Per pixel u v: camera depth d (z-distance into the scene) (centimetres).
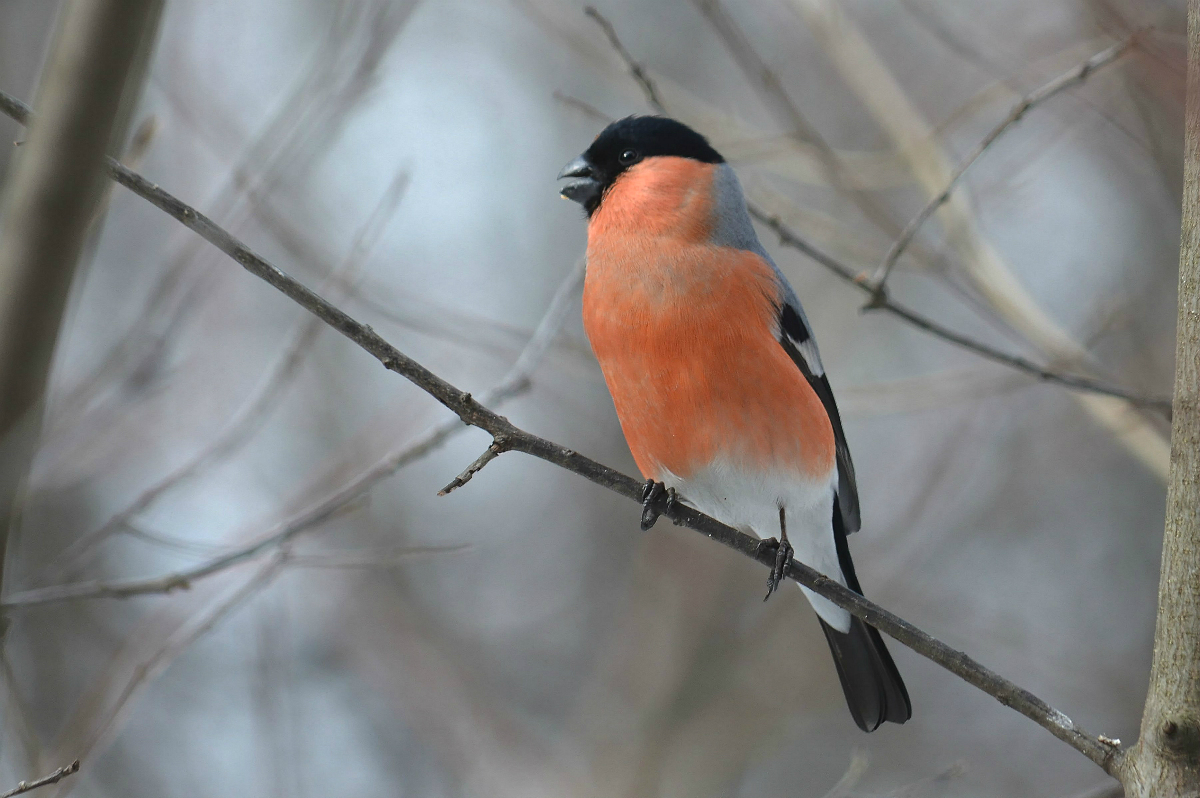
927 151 1121
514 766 1323
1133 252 1276
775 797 1334
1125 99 1049
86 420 913
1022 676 1355
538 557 1511
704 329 747
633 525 1514
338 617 1380
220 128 1230
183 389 1216
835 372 1463
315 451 1392
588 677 1443
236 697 1263
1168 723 468
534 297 1545
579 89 1598
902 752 1358
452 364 1280
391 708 1352
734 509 809
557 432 1530
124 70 398
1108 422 1015
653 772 1342
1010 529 1448
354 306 1145
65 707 1165
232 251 572
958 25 1148
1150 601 1378
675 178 792
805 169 1152
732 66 1530
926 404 1214
